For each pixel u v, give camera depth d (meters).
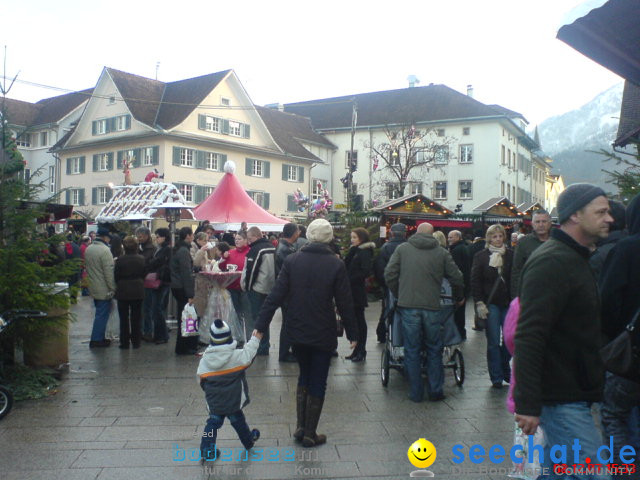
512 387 3.37
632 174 5.95
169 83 45.75
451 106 53.78
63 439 5.16
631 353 3.47
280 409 6.14
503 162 52.72
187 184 41.16
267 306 4.99
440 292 6.53
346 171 56.03
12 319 6.62
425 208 22.02
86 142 44.91
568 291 2.89
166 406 6.21
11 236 6.88
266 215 16.42
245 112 45.28
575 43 3.88
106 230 9.62
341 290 5.07
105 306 9.68
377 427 5.53
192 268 9.82
